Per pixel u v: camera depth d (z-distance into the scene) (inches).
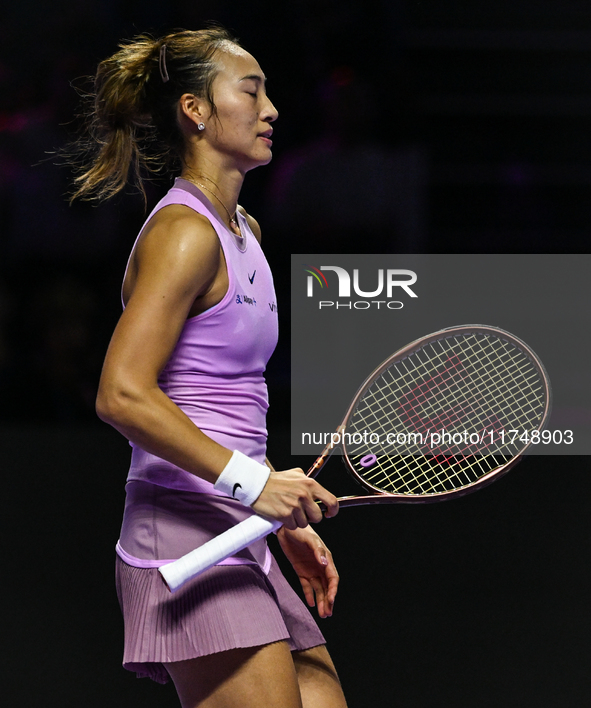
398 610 466.3
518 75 1132.5
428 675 390.6
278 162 943.0
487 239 1069.8
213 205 224.4
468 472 639.1
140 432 201.5
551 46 1131.3
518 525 612.7
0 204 913.5
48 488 703.7
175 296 205.9
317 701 244.1
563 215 1087.6
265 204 911.0
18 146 902.4
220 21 970.7
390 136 981.8
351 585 502.3
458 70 1133.1
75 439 890.7
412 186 906.1
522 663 402.3
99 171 253.0
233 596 215.8
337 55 977.5
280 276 926.4
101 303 943.0
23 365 947.3
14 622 450.0
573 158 1105.4
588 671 394.0
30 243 919.7
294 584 513.0
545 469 771.4
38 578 511.5
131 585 221.1
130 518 224.8
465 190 1088.8
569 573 518.9
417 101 1090.1
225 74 229.6
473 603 474.3
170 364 218.8
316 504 215.8
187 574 207.9
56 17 949.8
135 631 218.4
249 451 225.8
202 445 205.3
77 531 597.3
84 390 953.5
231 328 219.5
